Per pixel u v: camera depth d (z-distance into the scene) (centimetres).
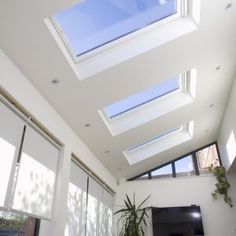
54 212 344
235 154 541
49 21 276
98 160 570
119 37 356
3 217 329
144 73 372
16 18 247
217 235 608
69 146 413
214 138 711
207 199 651
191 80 463
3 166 259
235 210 625
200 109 542
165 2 338
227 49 392
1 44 264
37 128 326
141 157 647
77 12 297
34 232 323
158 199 677
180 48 353
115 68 346
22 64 293
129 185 708
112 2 310
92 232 493
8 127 274
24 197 287
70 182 420
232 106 524
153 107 520
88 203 490
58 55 299
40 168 327
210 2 306
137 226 595
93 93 375
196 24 336
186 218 625
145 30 353
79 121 422
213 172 669
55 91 346
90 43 343
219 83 478
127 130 504
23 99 298
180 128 662
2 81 264
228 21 339
